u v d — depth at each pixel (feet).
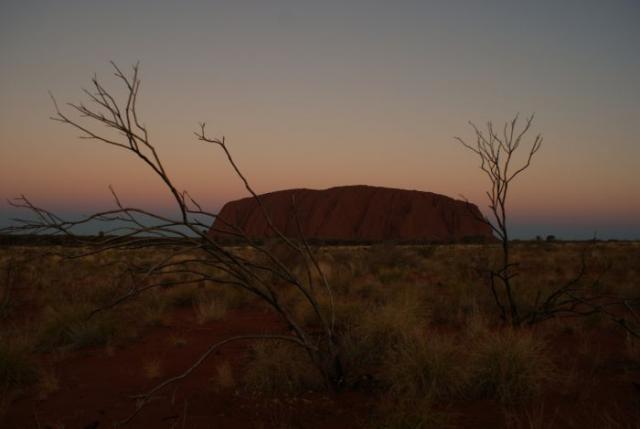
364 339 20.66
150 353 23.68
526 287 37.93
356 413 15.21
